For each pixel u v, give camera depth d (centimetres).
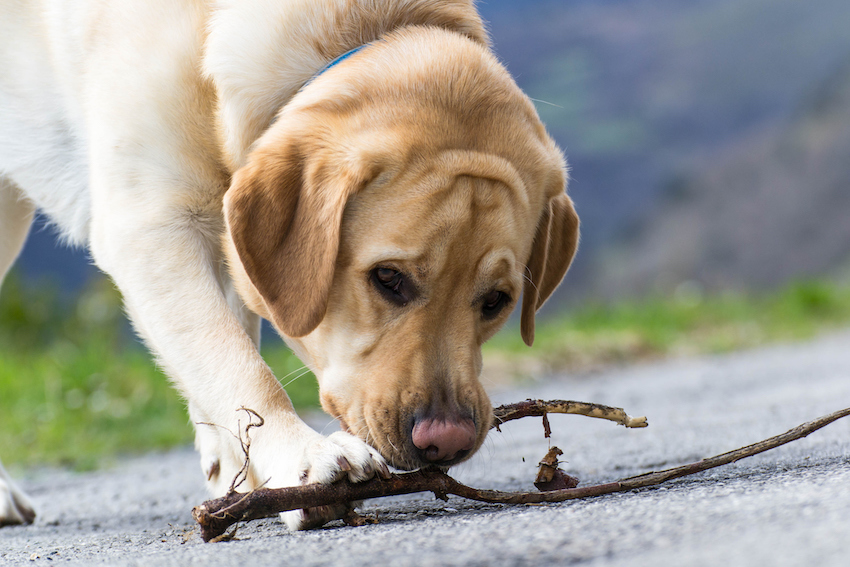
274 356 823
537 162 319
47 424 636
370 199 290
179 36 314
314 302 279
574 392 721
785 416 422
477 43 343
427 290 289
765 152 3159
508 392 762
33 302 1105
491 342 947
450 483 249
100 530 319
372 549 191
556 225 369
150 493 420
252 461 275
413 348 287
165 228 309
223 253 331
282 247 287
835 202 2842
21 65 360
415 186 287
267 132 301
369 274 291
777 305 1235
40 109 360
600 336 993
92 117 326
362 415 288
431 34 323
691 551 154
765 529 162
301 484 249
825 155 2983
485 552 174
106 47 327
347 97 299
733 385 659
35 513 371
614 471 329
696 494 217
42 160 363
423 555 177
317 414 661
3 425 640
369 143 288
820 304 1223
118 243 310
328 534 226
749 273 2825
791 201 2930
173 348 299
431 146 292
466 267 291
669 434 424
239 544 222
